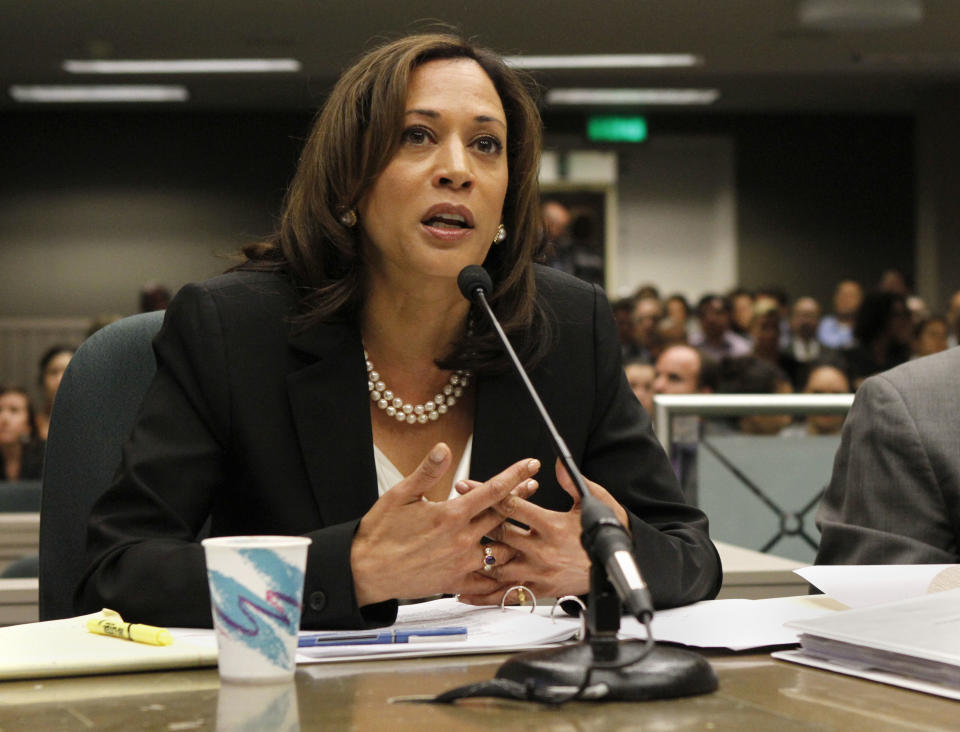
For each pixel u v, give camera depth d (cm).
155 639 124
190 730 96
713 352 1135
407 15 1048
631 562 106
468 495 137
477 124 169
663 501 176
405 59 168
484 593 146
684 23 1096
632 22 1086
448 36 177
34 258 1477
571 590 145
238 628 111
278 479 168
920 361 201
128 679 115
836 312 1338
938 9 1063
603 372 187
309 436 168
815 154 1539
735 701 103
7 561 324
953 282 1409
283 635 111
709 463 296
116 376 188
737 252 1540
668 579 145
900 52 1227
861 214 1541
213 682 113
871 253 1544
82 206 1480
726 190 1570
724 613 140
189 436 165
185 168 1485
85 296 1480
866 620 120
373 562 135
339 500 168
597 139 1523
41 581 182
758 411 296
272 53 1198
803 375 1052
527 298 182
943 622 118
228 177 1487
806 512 298
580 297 192
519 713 99
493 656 123
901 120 1538
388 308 178
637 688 103
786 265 1545
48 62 1239
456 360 176
